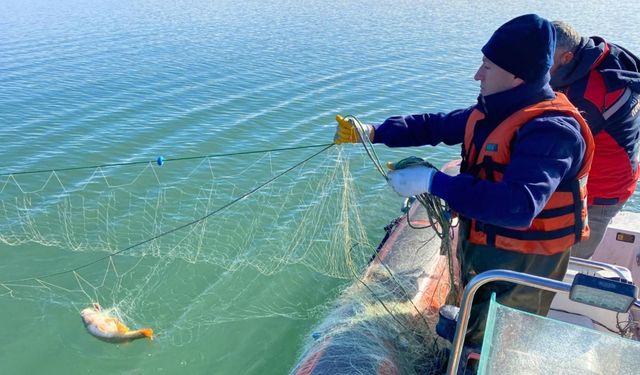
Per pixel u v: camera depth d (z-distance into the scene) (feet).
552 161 7.01
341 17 74.64
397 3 92.68
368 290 11.73
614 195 11.57
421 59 50.44
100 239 20.03
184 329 15.80
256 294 17.15
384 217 21.79
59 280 17.78
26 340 15.25
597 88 10.73
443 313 9.37
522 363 6.59
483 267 8.63
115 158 26.94
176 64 44.75
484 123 8.21
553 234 8.06
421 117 9.89
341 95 38.32
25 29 57.16
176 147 28.43
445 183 7.34
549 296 8.84
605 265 11.87
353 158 27.14
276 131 31.04
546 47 7.32
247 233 20.34
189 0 86.33
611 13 87.25
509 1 102.22
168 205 22.48
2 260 18.60
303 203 22.27
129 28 60.49
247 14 74.08
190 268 18.39
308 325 15.61
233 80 40.70
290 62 46.98
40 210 21.84
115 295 17.07
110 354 14.93
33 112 32.65
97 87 37.88
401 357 9.86
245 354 14.98
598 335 6.28
